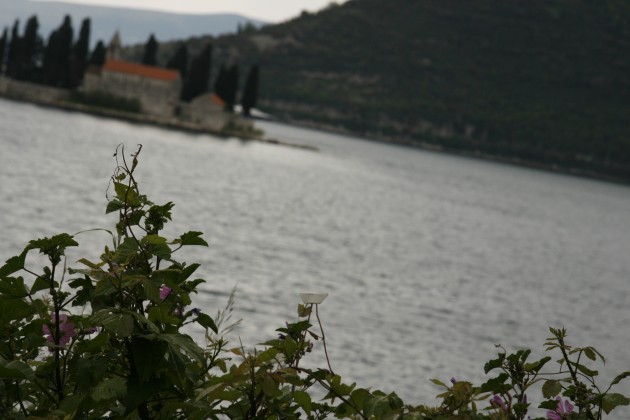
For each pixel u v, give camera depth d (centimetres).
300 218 13738
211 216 11769
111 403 528
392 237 13488
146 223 575
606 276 13488
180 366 515
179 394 550
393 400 545
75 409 517
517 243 16325
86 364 533
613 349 7300
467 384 561
